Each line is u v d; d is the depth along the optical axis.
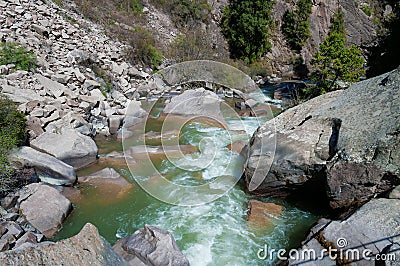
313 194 7.31
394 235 4.61
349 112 7.05
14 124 8.07
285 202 7.44
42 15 16.22
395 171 5.67
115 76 15.97
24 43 12.91
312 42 34.19
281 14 33.88
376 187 5.91
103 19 21.55
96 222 6.58
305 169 6.92
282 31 33.44
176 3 28.03
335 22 36.53
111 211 6.95
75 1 21.11
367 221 4.98
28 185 6.75
